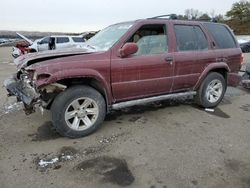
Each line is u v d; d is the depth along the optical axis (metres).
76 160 3.22
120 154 3.37
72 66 3.52
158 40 4.36
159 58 4.27
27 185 2.72
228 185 2.76
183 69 4.63
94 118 3.91
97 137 3.87
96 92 3.83
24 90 3.81
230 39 5.48
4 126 4.23
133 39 4.11
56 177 2.87
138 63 4.05
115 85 3.95
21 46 14.21
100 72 3.74
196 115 4.89
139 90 4.24
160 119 4.64
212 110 5.22
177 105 5.48
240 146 3.64
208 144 3.68
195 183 2.78
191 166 3.10
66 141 3.73
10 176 2.87
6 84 4.20
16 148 3.50
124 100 4.22
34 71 3.47
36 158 3.25
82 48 4.14
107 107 4.06
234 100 6.09
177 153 3.40
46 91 3.49
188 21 4.84
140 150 3.48
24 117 4.62
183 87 4.83
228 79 5.45
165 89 4.59
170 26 4.52
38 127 4.20
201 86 5.06
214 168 3.07
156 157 3.30
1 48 33.16
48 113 4.80
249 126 4.41
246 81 7.00
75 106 3.72
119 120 4.55
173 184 2.76
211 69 5.02
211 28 5.18
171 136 3.93
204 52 4.89
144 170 3.01
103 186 2.72
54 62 3.47
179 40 4.61
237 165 3.14
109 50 3.86
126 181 2.80
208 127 4.31
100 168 3.05
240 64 5.60
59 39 15.92
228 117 4.84
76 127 3.77
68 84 3.74
